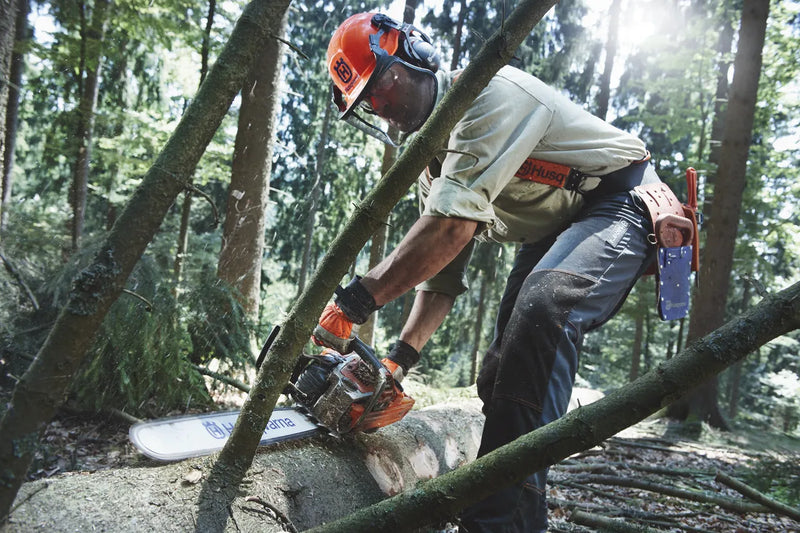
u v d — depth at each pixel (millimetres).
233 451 1408
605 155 1907
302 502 1539
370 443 1953
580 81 13836
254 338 3699
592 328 1845
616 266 1817
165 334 2639
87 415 2559
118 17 4918
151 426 1507
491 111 1667
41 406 1005
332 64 1761
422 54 1718
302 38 13008
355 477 1752
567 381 1635
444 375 13812
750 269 11047
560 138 1859
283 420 1765
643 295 12422
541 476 1592
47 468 2018
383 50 1659
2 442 989
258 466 1547
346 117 1756
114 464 2107
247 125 5316
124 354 2502
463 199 1584
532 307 1646
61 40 4820
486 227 1678
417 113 1757
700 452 4281
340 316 1637
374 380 1732
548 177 1911
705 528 2338
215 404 2984
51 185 10125
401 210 12008
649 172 2078
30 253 3115
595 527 2139
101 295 1019
